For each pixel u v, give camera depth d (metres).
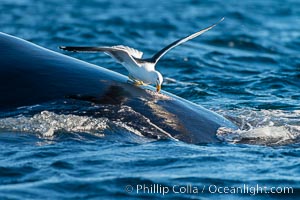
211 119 25.33
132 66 25.73
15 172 20.34
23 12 65.06
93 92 24.56
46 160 21.25
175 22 63.91
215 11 71.19
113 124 23.48
